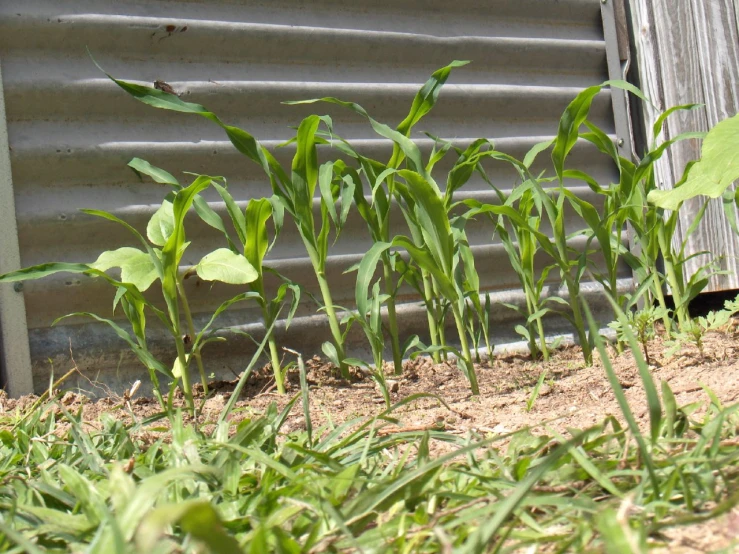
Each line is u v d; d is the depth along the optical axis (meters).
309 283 2.93
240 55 2.92
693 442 1.17
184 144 2.79
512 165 3.36
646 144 3.65
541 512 1.01
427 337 3.09
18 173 2.56
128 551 0.70
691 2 3.64
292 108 2.99
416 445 1.59
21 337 2.48
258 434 1.45
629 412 0.88
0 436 1.66
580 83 3.56
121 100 2.71
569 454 1.12
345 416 2.08
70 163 2.62
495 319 3.21
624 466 1.10
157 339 2.68
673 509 0.91
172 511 0.51
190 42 2.82
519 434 1.37
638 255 3.49
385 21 3.17
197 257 2.78
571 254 3.41
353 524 0.94
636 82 3.68
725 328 2.96
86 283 2.59
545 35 3.49
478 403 2.14
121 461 1.38
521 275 2.81
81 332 2.59
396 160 2.58
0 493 1.23
